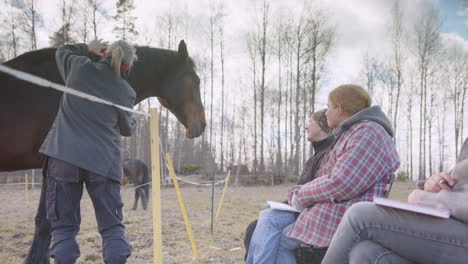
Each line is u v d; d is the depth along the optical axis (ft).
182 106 11.39
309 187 6.31
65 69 7.41
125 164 27.14
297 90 86.02
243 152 123.75
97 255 11.34
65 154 6.39
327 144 8.36
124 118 7.25
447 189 4.93
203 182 66.44
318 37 86.94
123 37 72.02
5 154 8.69
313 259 6.78
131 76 10.45
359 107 6.66
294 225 6.61
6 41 64.54
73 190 6.63
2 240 13.97
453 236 4.15
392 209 4.52
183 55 11.28
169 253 12.21
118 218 6.91
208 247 13.19
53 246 6.32
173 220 20.08
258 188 60.59
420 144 99.91
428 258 4.25
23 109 8.68
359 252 4.45
